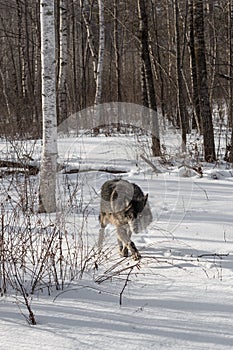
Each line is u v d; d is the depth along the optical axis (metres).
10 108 19.78
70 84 28.78
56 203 7.15
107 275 4.46
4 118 16.09
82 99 20.62
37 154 10.95
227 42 16.86
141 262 4.83
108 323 3.45
